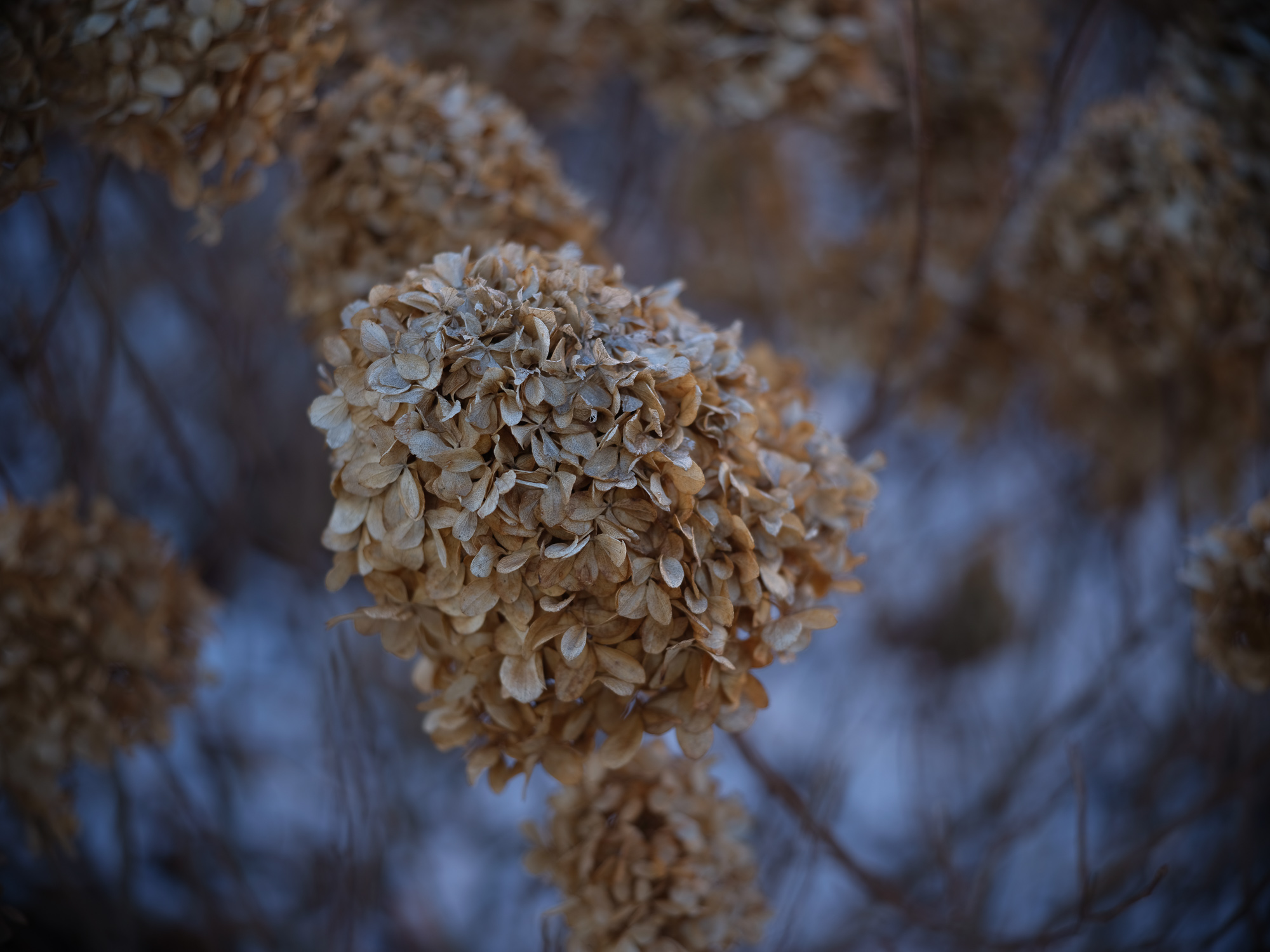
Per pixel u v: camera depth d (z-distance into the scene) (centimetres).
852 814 93
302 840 81
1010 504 111
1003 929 76
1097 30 71
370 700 76
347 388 50
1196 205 67
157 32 56
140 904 77
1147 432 77
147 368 100
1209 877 72
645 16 68
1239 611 59
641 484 49
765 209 96
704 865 55
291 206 60
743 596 51
